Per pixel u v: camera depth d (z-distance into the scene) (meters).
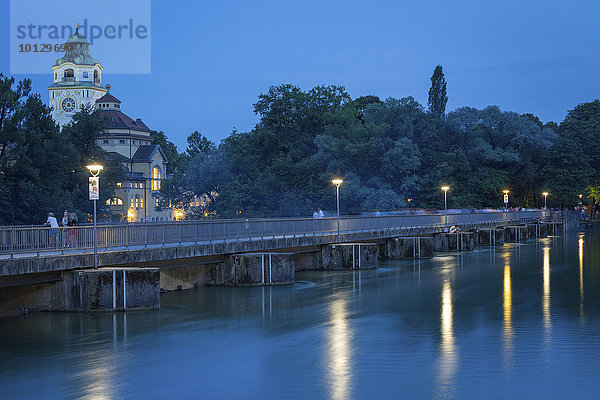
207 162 97.44
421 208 92.31
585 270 52.91
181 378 21.41
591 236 104.38
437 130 103.38
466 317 31.78
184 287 39.66
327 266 51.44
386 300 36.75
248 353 24.50
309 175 96.44
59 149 71.38
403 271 51.12
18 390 20.22
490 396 19.64
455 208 94.25
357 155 92.94
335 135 98.25
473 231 81.25
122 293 30.58
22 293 30.62
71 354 24.17
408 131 98.31
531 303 36.06
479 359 23.55
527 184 116.56
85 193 77.62
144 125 148.88
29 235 28.52
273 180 95.00
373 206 87.19
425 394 19.81
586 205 136.75
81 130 86.44
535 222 106.31
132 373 21.94
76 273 29.97
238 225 42.56
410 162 92.81
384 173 94.50
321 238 50.03
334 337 27.19
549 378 21.27
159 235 35.81
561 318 31.47
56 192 68.56
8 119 65.94
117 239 32.97
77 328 27.80
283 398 19.48
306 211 91.81
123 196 133.50
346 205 92.81
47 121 71.25
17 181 65.81
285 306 34.28
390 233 61.44
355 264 51.72
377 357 23.91
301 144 106.31
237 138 104.81
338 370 22.28
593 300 37.12
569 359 23.50
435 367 22.55
